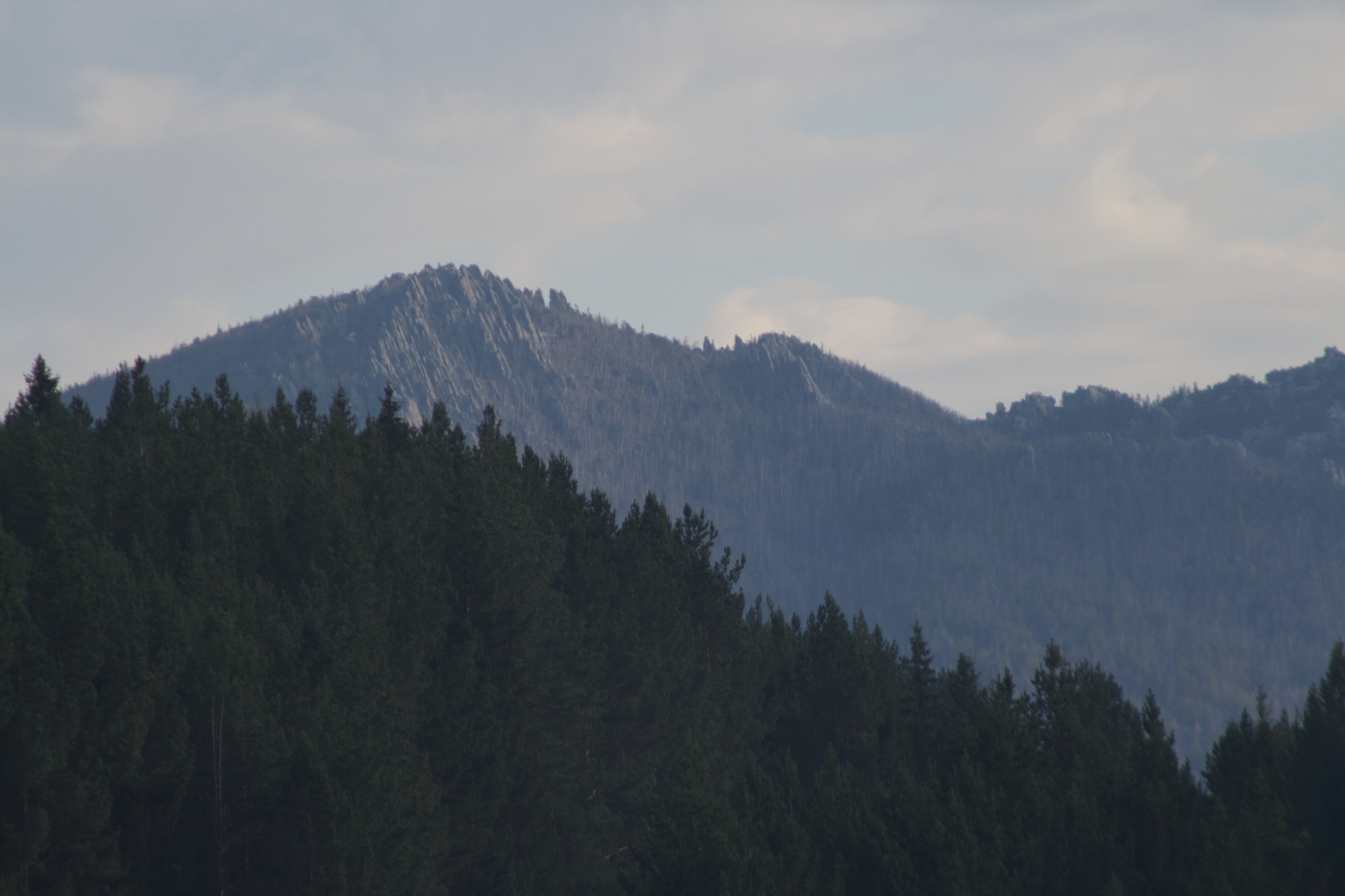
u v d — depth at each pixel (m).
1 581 95.50
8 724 89.56
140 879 98.88
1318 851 111.19
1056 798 120.62
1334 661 117.19
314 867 100.06
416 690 137.62
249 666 113.00
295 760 103.00
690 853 111.50
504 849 133.62
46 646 98.25
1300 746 117.31
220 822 102.69
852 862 117.50
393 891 105.62
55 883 89.56
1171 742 125.31
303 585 135.88
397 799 111.19
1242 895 100.25
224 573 141.25
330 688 116.56
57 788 91.44
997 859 108.75
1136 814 115.88
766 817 120.31
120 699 101.50
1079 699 146.62
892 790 126.06
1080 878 110.69
